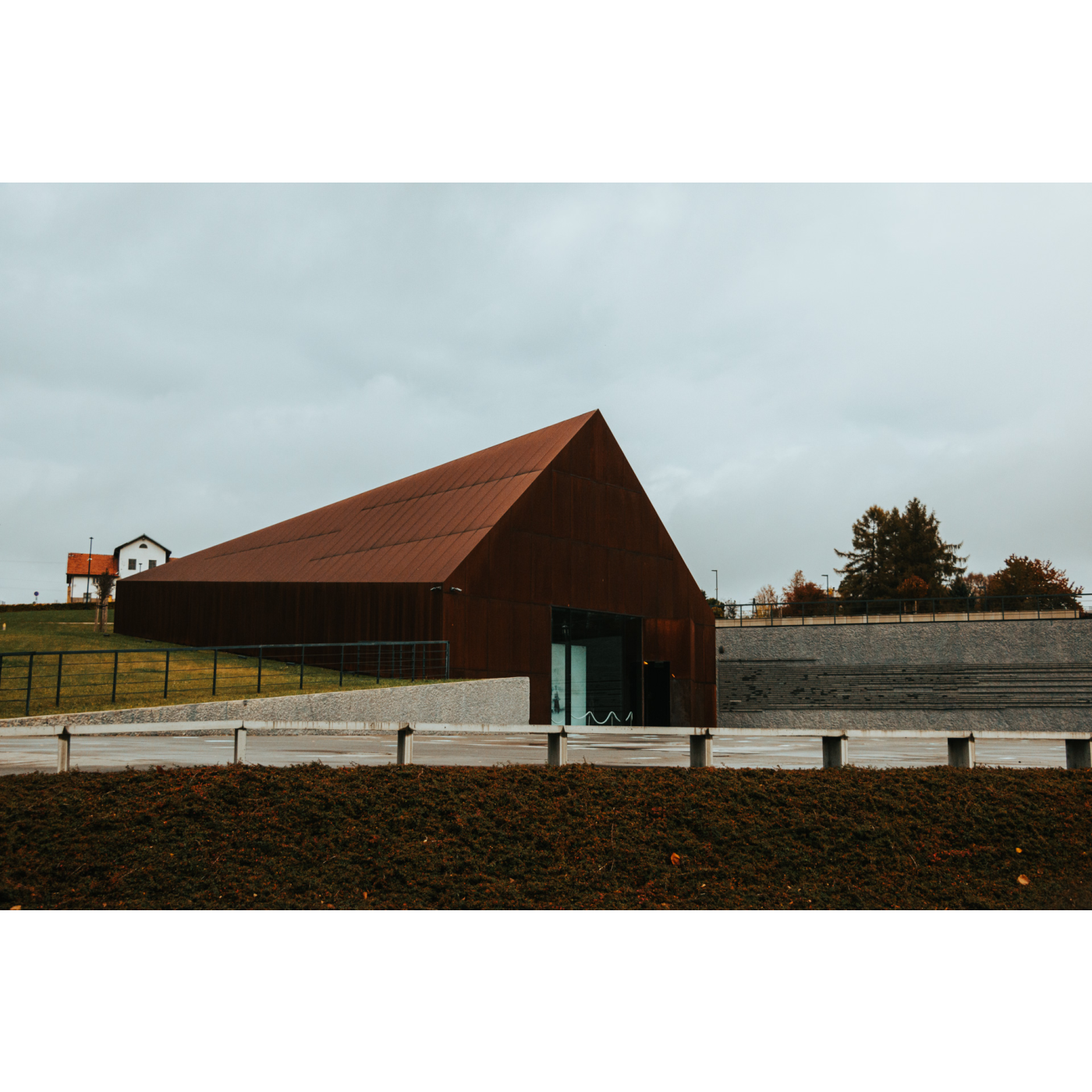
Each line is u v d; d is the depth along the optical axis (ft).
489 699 88.17
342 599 103.86
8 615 165.58
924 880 28.81
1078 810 33.53
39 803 28.22
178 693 76.84
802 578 282.97
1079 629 127.34
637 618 115.85
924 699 133.59
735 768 35.78
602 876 27.37
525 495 104.53
